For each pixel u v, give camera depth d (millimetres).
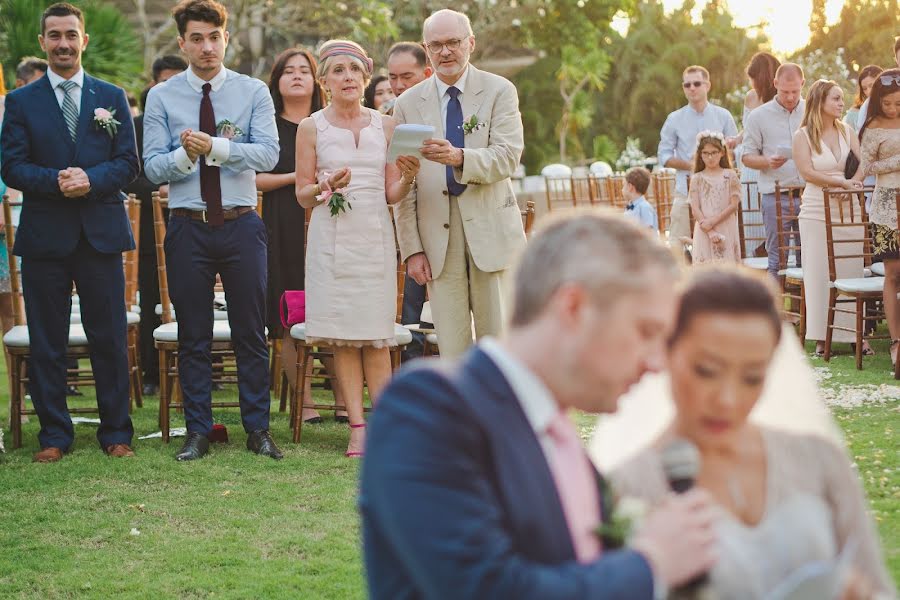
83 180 5504
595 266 1512
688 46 35562
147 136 5789
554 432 1582
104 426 5816
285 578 3908
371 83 8211
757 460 1772
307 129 5637
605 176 14688
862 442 5348
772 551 1731
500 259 5535
